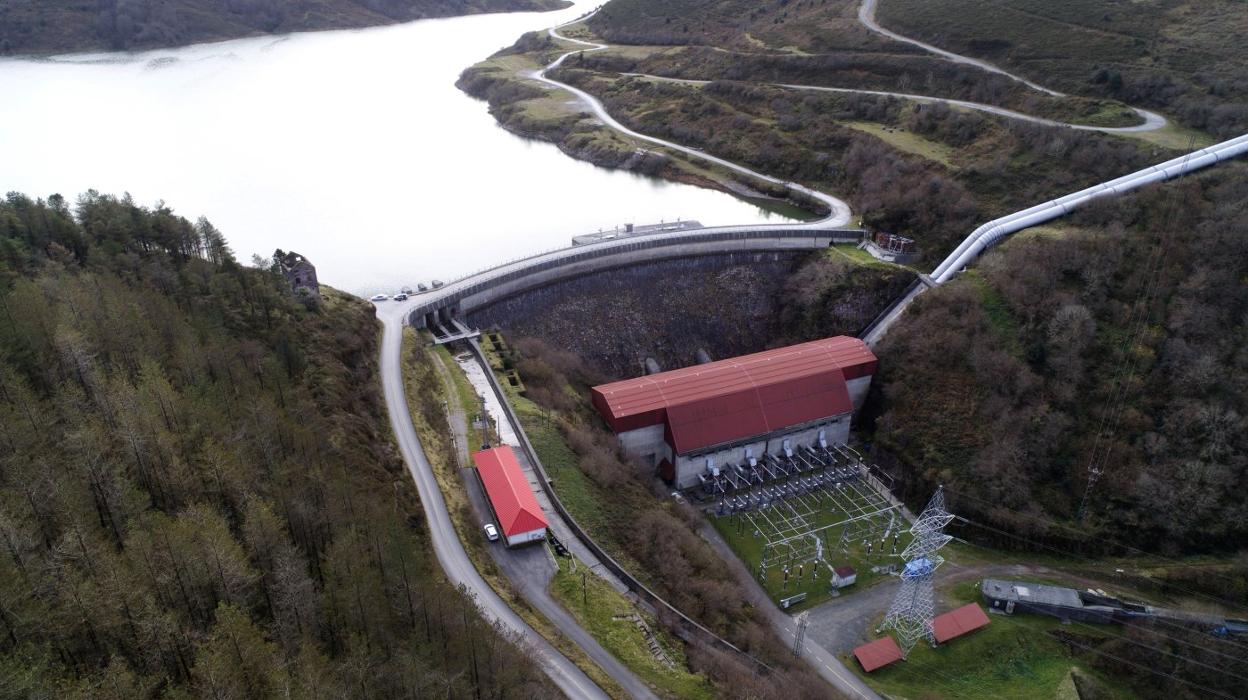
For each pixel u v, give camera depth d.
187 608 66.31
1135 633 116.06
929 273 189.12
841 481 150.50
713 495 147.12
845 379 162.75
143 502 70.94
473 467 122.88
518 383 147.12
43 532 65.25
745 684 94.06
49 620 57.62
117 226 122.25
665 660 94.88
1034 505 135.62
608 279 188.00
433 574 93.81
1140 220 162.38
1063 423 141.38
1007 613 121.19
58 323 85.50
